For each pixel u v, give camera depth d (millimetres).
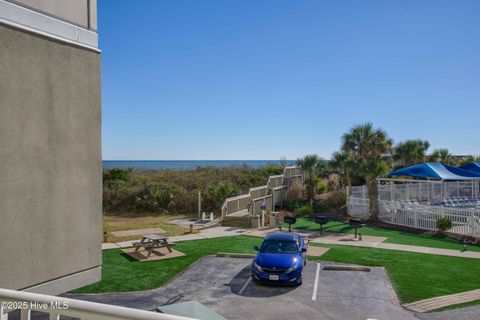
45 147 4242
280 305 10273
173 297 10930
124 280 12492
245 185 36719
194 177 40344
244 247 17531
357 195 28234
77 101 4629
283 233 14117
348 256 15469
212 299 10758
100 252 4820
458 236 19156
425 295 10828
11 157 3928
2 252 3838
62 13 4547
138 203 31641
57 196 4344
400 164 40344
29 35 4152
